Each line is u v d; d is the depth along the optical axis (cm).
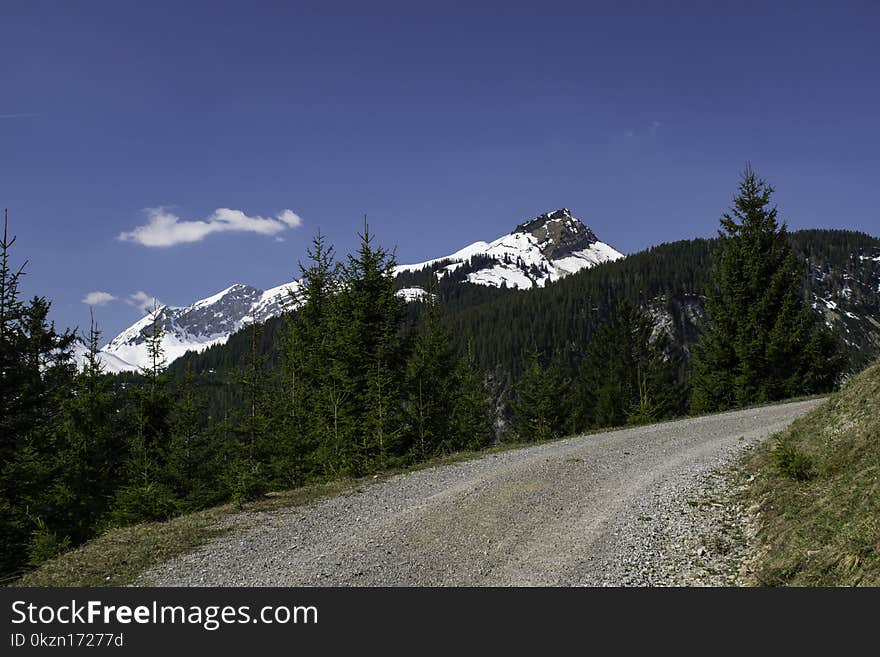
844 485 1116
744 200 4003
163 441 3011
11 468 2445
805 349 3706
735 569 1080
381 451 2569
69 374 3080
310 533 1491
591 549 1262
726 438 2153
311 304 3522
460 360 4356
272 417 3016
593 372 6228
